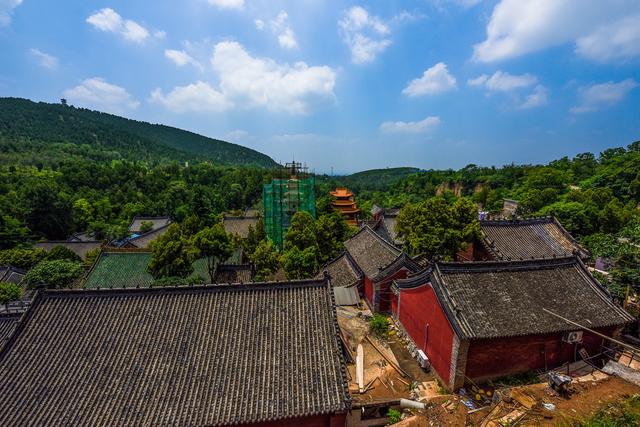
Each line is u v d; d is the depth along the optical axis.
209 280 37.12
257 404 13.67
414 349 22.25
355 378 20.41
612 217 42.84
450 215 29.75
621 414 15.02
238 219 70.12
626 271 23.56
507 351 18.11
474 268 20.50
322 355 15.62
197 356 15.34
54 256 46.25
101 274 37.12
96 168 109.38
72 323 16.36
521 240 31.23
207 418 13.17
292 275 34.25
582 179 91.62
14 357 14.91
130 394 13.91
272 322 16.94
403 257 27.95
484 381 18.09
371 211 95.19
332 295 17.84
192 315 17.02
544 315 18.64
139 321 16.64
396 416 16.98
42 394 13.77
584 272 21.47
